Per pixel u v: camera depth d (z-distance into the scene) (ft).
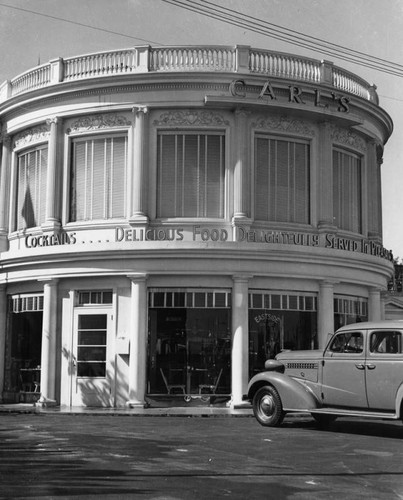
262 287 75.61
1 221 86.58
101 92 77.61
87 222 78.02
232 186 76.59
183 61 77.92
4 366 83.20
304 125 79.97
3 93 89.40
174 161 77.36
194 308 74.54
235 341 73.26
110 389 74.59
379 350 50.01
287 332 76.33
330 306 77.61
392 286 133.90
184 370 73.97
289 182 79.36
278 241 76.07
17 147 85.87
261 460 39.11
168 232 74.64
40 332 79.82
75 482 32.22
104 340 75.82
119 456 39.96
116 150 78.43
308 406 53.16
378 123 88.33
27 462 37.73
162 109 77.20
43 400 75.82
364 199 86.53
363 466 37.47
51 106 80.43
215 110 77.25
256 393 57.16
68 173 79.92
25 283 81.66
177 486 31.65
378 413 49.55
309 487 31.99
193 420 62.28
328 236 78.89
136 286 73.72
